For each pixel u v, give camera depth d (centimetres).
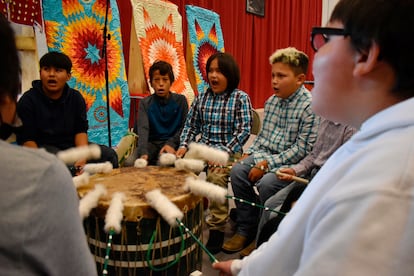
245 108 209
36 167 45
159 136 237
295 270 56
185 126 223
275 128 200
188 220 115
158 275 110
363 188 40
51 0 229
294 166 172
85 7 247
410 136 41
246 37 461
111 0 263
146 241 106
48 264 46
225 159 138
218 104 212
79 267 50
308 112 183
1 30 45
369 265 38
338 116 55
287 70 184
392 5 43
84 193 113
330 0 596
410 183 39
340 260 39
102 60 256
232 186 191
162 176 134
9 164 44
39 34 230
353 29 47
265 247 69
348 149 51
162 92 236
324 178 52
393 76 46
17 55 48
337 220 41
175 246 111
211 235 189
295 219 56
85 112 211
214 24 354
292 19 537
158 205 103
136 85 296
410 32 42
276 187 176
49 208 45
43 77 191
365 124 48
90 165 136
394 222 38
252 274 64
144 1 282
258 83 500
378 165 41
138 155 221
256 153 196
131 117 316
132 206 103
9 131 55
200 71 324
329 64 52
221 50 361
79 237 51
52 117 198
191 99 307
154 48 285
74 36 241
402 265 38
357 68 47
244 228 190
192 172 141
